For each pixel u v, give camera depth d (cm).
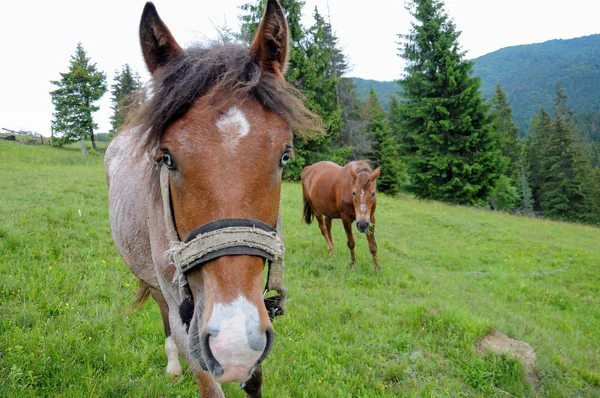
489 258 1041
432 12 2534
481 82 2430
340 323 447
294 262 680
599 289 864
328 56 2362
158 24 176
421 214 1555
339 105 2380
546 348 452
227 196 138
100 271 480
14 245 519
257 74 159
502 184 3450
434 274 769
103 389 274
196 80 153
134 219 248
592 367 453
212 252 134
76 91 3622
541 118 5441
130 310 345
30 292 389
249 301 132
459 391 350
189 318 165
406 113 2552
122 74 3778
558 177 4397
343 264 724
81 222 701
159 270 201
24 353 290
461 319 462
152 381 288
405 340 417
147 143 153
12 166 1577
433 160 2431
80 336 327
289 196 1450
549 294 766
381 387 331
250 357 124
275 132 152
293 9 2189
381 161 2870
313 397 306
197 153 142
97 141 4859
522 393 360
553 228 1825
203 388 196
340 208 748
